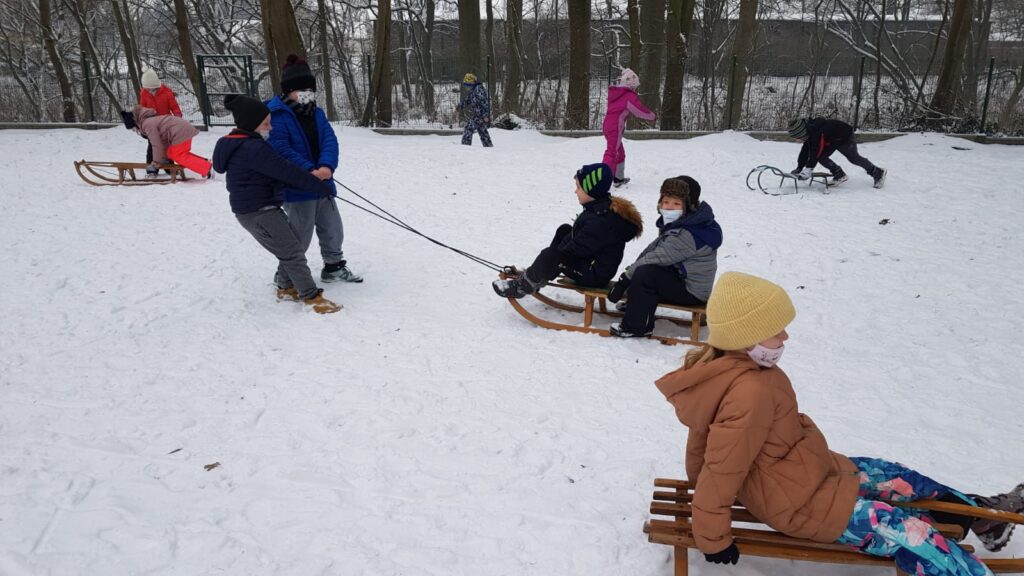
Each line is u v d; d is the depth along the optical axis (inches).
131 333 211.3
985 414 160.7
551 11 1162.0
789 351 197.3
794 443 98.1
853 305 230.7
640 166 464.1
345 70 1039.6
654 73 698.8
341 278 255.9
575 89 665.6
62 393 174.4
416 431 155.3
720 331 94.8
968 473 136.9
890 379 179.3
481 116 553.9
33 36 957.2
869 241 297.3
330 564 115.1
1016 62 1015.0
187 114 952.3
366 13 1183.6
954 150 502.3
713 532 94.9
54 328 214.8
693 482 111.3
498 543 119.4
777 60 1139.9
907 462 141.0
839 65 1120.2
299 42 639.1
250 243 303.4
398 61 1280.8
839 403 167.0
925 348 197.3
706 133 587.5
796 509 96.7
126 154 511.5
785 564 111.7
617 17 1101.1
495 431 155.1
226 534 122.3
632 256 288.2
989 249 282.7
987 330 207.9
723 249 291.1
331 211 244.2
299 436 154.3
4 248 293.0
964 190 377.4
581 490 133.6
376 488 135.3
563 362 189.8
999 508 103.5
